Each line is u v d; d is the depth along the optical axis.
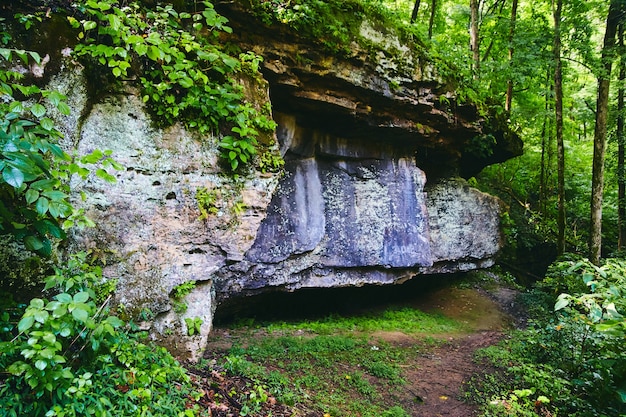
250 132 4.35
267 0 5.55
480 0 14.96
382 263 8.37
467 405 5.23
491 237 11.41
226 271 6.46
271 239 6.96
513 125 12.10
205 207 4.24
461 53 10.26
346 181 8.14
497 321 10.01
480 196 11.35
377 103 7.32
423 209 9.16
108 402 2.56
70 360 2.74
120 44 3.70
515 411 4.95
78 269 3.31
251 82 4.74
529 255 14.80
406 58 7.31
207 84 4.19
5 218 2.50
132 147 3.81
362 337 7.19
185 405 3.18
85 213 3.51
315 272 7.74
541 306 10.74
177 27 4.31
